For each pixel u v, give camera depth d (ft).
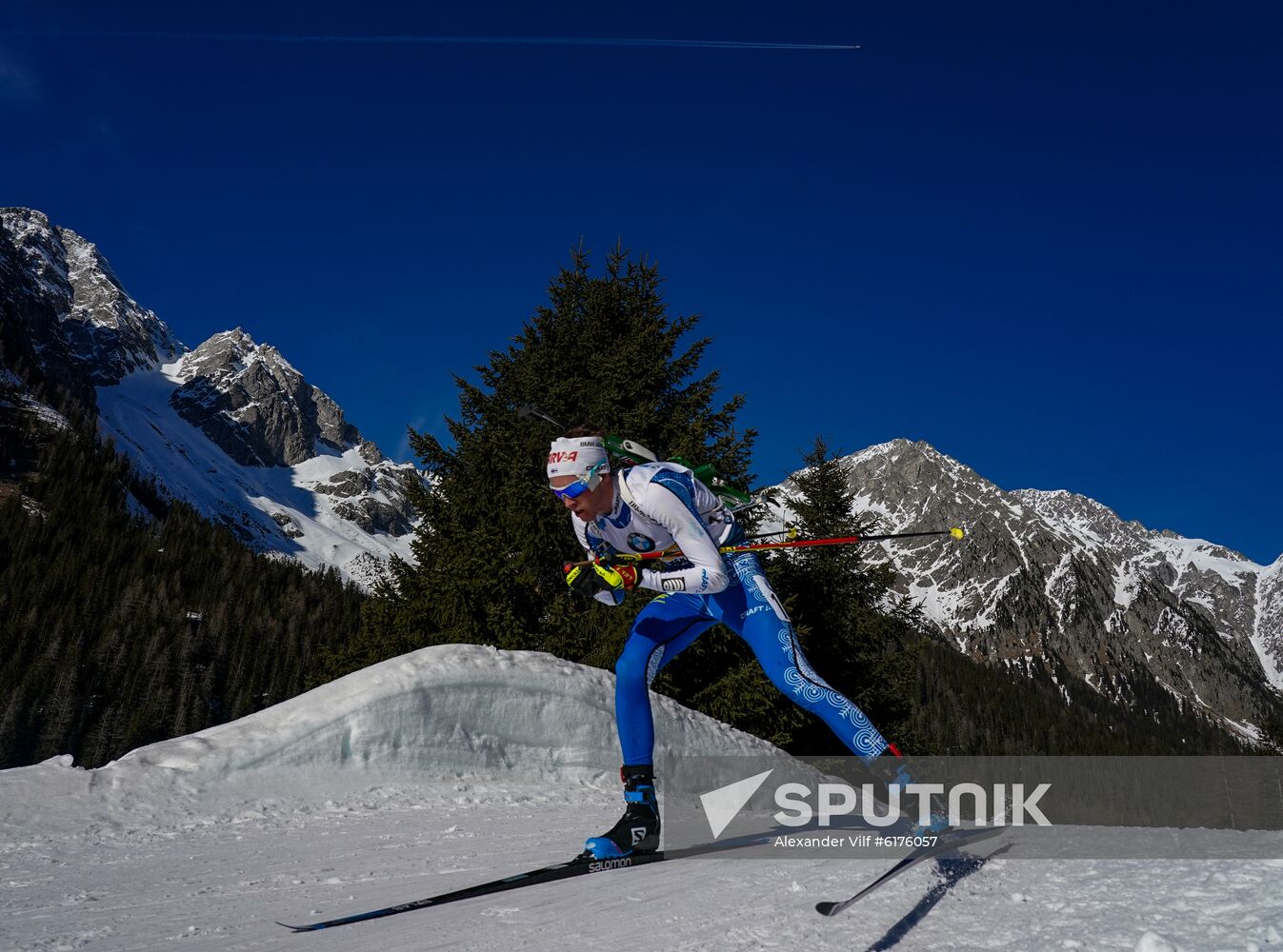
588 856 9.18
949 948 5.87
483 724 25.29
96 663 241.96
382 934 6.97
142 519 383.45
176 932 7.73
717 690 43.09
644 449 10.05
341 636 294.05
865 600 53.62
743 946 6.08
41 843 14.57
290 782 20.92
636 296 54.60
